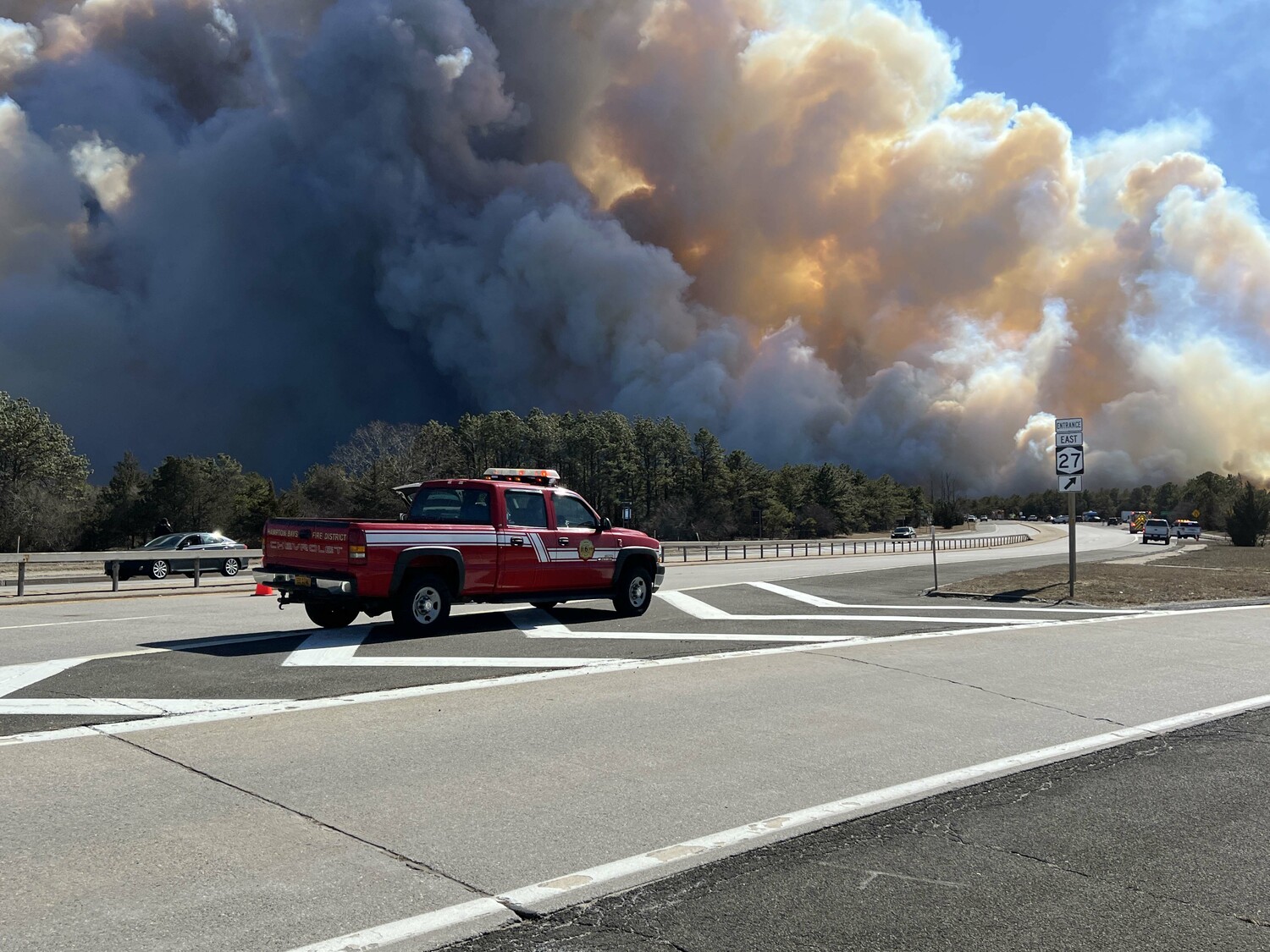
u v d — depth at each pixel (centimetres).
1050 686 950
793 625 1389
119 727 709
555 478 1452
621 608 1473
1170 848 494
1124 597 1919
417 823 514
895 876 450
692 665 1020
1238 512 6888
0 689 848
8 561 2119
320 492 8431
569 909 408
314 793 562
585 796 566
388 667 973
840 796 574
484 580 1266
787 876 448
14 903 402
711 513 12444
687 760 651
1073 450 1969
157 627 1369
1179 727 775
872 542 7381
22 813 516
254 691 842
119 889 418
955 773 628
